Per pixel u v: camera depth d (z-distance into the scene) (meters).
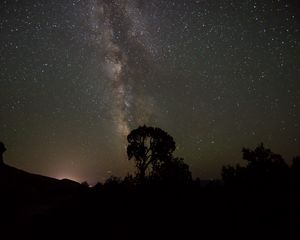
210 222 10.16
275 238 8.35
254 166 11.85
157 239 9.70
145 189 14.45
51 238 10.74
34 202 18.89
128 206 13.55
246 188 11.51
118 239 10.12
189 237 9.42
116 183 16.30
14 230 11.99
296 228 8.66
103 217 12.62
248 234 8.84
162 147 21.89
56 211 14.34
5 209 16.02
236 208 10.64
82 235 10.80
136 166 21.72
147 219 11.57
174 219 11.09
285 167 11.59
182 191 13.42
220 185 13.19
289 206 9.84
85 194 16.11
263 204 10.30
